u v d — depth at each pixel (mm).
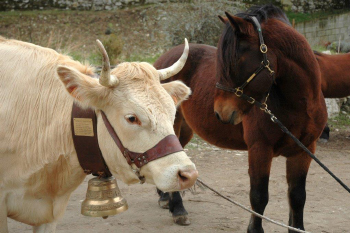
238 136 5410
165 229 5645
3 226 3359
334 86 8836
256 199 4820
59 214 3516
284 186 7625
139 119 2924
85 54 17172
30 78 3434
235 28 4395
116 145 3059
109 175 3359
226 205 6648
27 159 3307
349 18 22234
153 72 3107
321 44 22219
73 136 3217
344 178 8117
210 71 5777
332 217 6234
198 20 15172
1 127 3314
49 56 3578
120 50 15234
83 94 2971
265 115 4703
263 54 4391
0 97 3379
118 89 2986
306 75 4574
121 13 23297
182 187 2857
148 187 7398
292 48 4500
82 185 7422
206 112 5637
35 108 3357
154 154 2912
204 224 5863
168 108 3006
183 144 6895
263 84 4414
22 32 20906
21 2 23375
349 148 10297
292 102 4613
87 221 5828
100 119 3141
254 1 26203
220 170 8484
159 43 20500
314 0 28391
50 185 3389
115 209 3285
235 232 5617
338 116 12977
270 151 4797
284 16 4910
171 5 16312
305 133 4766
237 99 4516
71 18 22641
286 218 6176
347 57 9094
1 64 3494
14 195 3383
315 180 8008
